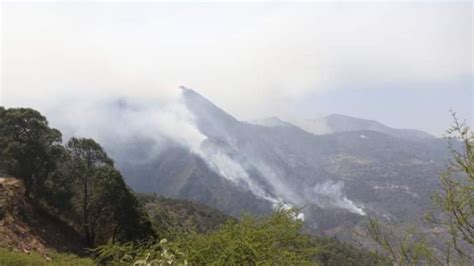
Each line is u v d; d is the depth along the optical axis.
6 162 41.06
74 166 44.41
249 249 10.19
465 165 7.62
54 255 30.69
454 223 8.06
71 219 45.03
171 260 7.64
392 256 9.34
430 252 8.54
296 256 10.80
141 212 46.91
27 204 39.06
